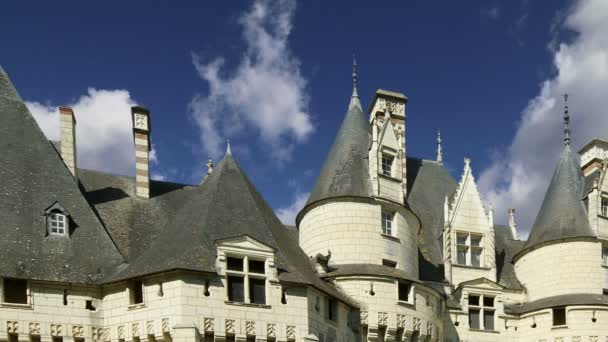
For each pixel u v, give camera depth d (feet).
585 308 152.66
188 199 141.38
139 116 154.51
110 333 119.96
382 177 148.77
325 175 153.38
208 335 115.55
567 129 175.94
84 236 129.29
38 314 118.21
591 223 161.79
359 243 143.23
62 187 133.80
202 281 117.50
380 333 136.56
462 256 163.02
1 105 139.23
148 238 138.51
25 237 123.95
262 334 118.62
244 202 132.46
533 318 157.79
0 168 130.41
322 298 130.00
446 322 153.99
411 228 151.53
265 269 122.42
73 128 145.48
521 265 167.53
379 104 174.91
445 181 179.42
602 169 166.81
